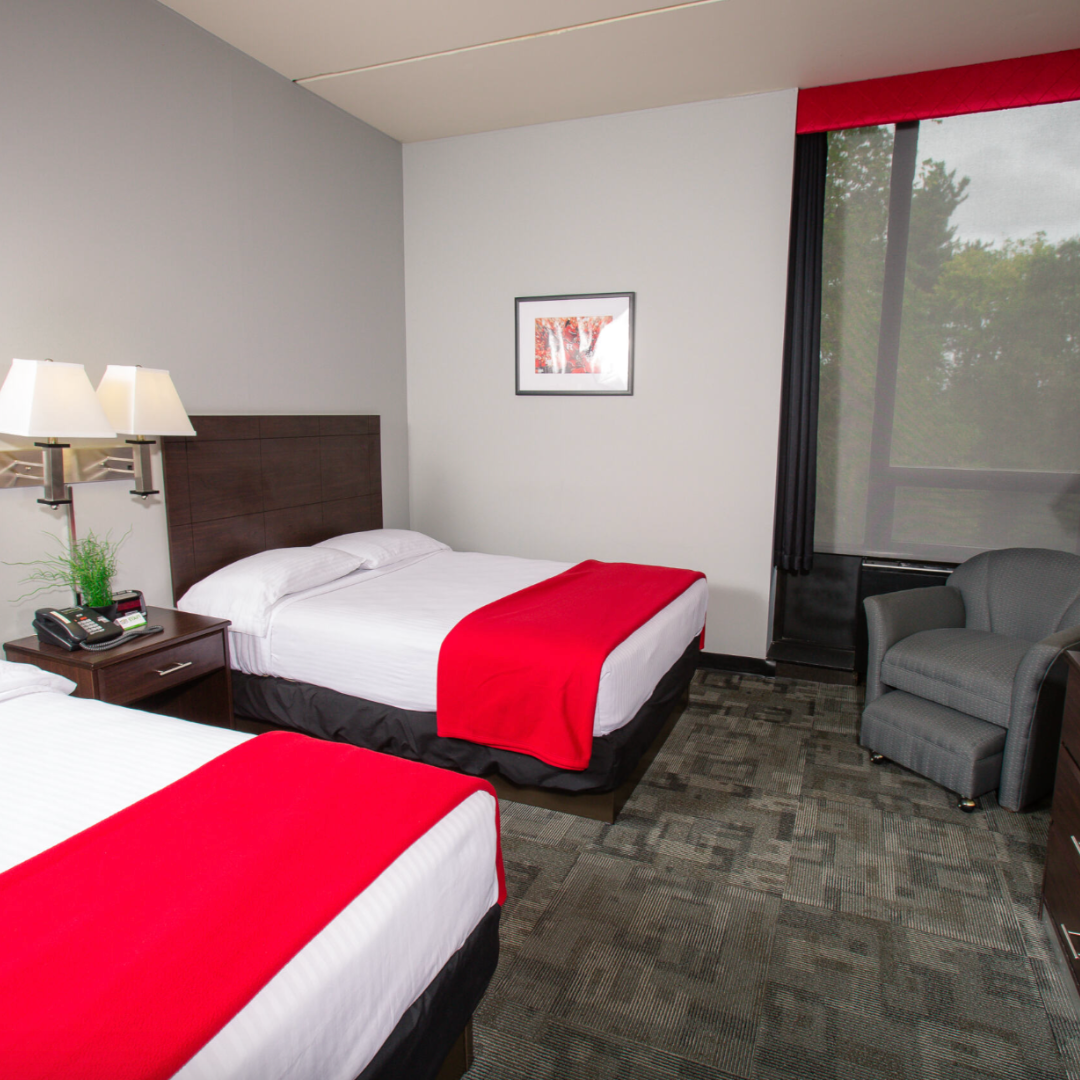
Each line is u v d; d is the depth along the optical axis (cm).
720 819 231
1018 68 294
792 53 289
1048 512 321
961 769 234
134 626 226
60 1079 77
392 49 289
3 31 209
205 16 264
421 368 415
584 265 371
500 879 145
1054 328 310
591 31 273
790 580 369
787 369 346
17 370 195
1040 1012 156
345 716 249
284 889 108
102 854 116
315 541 348
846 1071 142
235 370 301
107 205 243
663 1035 150
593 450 384
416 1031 114
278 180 315
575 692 210
